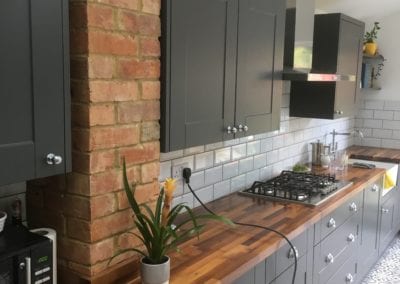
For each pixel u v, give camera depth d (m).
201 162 2.59
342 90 3.60
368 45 4.52
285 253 2.15
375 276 3.75
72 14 1.44
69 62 1.38
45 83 1.29
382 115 4.88
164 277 1.54
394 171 4.13
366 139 5.00
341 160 3.74
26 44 1.23
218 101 2.02
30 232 1.47
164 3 1.67
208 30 1.90
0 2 1.16
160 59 1.71
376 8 4.41
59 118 1.34
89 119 1.47
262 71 2.35
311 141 4.02
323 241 2.60
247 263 1.79
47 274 1.42
